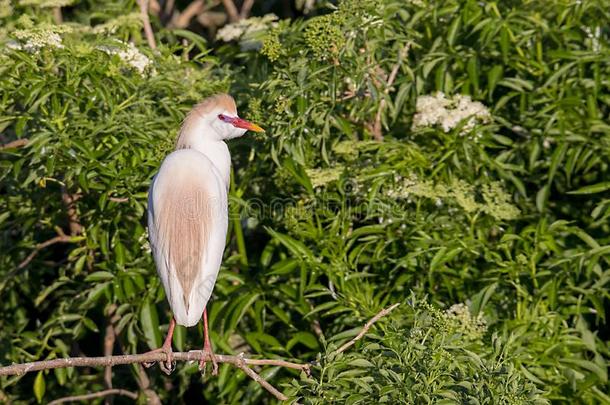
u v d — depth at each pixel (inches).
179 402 507.8
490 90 423.5
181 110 422.6
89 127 392.5
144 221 433.7
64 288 495.5
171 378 499.2
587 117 432.5
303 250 398.0
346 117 441.7
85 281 434.0
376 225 409.4
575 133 428.5
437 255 386.0
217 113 359.3
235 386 395.5
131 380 524.7
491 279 394.6
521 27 444.8
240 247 426.0
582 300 413.7
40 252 488.4
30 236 466.0
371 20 413.1
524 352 379.2
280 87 417.4
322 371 296.2
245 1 622.2
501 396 279.9
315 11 515.8
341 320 405.4
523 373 353.7
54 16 503.2
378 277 417.7
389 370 287.7
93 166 383.9
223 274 407.2
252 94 437.1
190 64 447.5
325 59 412.8
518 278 401.7
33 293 493.7
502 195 410.3
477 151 424.8
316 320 427.2
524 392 289.3
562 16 441.4
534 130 433.4
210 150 359.3
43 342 444.8
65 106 398.0
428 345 298.0
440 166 412.2
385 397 284.5
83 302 432.5
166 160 338.0
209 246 325.7
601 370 387.9
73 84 397.1
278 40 428.5
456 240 401.1
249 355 412.8
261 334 398.0
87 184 379.9
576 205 456.1
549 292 392.2
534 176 446.3
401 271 412.2
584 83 433.4
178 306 317.1
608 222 437.1
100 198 385.1
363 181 420.2
